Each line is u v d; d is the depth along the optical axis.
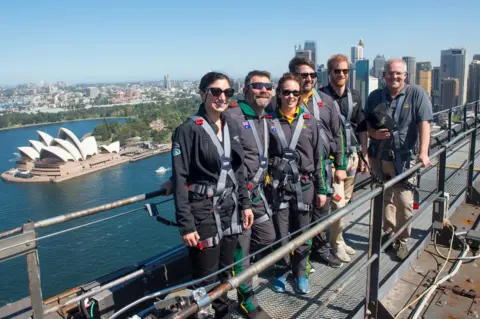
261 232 3.09
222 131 2.62
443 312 3.08
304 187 3.15
